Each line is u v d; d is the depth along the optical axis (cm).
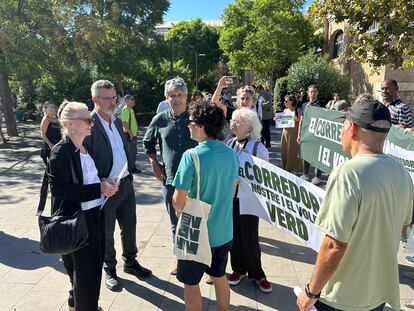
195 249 283
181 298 370
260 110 1095
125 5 2608
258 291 383
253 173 374
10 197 716
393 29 519
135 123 890
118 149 376
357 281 193
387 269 196
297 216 348
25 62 1469
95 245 299
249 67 2495
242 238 378
